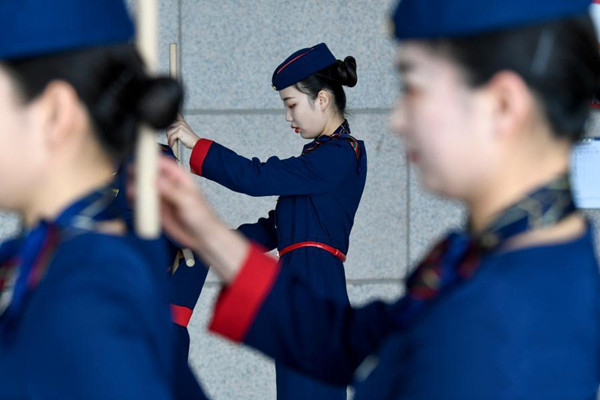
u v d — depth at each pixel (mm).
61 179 1297
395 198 5340
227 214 5336
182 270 4301
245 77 5285
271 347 1774
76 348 1162
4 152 1263
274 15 5277
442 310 1211
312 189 4309
